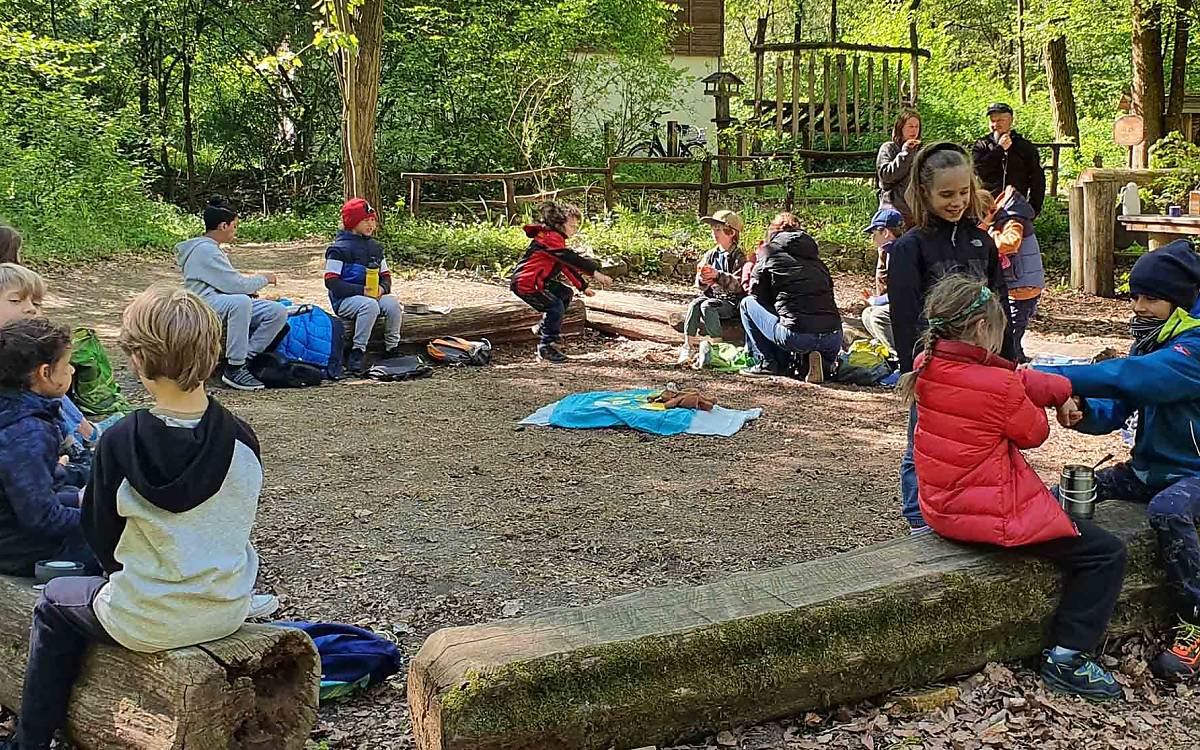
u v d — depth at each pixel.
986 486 3.43
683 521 5.19
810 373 8.30
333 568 4.55
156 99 23.80
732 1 38.31
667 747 2.99
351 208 8.66
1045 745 3.11
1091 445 6.57
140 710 2.72
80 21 21.80
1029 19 20.27
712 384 8.30
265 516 5.18
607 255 13.27
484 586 4.38
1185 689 3.47
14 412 3.13
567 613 3.06
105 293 11.38
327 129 23.00
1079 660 3.42
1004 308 4.02
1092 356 8.88
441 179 15.98
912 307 3.88
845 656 3.16
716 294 9.10
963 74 28.94
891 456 6.36
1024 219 8.12
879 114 21.11
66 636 2.82
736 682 3.02
